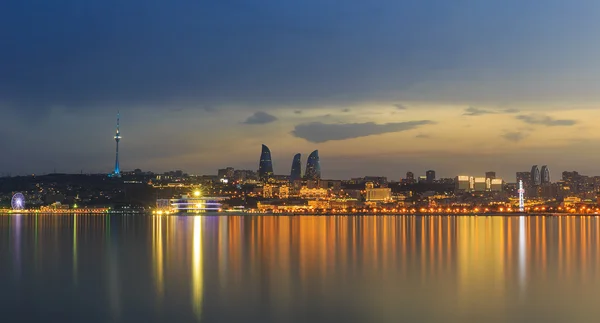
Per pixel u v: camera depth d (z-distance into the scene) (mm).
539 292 110938
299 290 113312
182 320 90500
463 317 91562
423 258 164750
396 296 107312
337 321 89125
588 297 106500
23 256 170500
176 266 146875
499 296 107312
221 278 127375
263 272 136125
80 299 105500
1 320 91312
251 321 89438
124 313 94875
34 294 110250
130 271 138125
